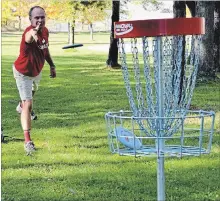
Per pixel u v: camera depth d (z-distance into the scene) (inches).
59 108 523.5
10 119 454.6
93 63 1098.1
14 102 561.9
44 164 306.3
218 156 319.0
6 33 2257.6
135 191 254.1
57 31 2623.0
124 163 305.7
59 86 716.0
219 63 871.1
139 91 142.7
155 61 140.3
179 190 252.8
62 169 295.3
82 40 2149.4
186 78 154.9
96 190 256.2
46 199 246.1
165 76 141.6
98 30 2770.7
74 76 847.7
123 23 135.4
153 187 259.3
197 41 140.2
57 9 1241.4
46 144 355.9
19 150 337.7
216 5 867.4
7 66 983.0
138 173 286.0
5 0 1438.2
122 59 141.6
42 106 535.2
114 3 959.0
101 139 371.9
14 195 251.9
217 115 475.5
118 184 266.1
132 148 146.0
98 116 477.1
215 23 871.1
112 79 807.7
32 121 449.4
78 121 451.2
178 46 138.8
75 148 343.3
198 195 246.2
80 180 273.6
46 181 273.7
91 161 311.4
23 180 276.2
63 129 412.5
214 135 378.3
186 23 132.0
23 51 327.0
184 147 148.6
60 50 1525.6
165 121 141.9
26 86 330.0
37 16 315.9
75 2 1154.0
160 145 143.0
